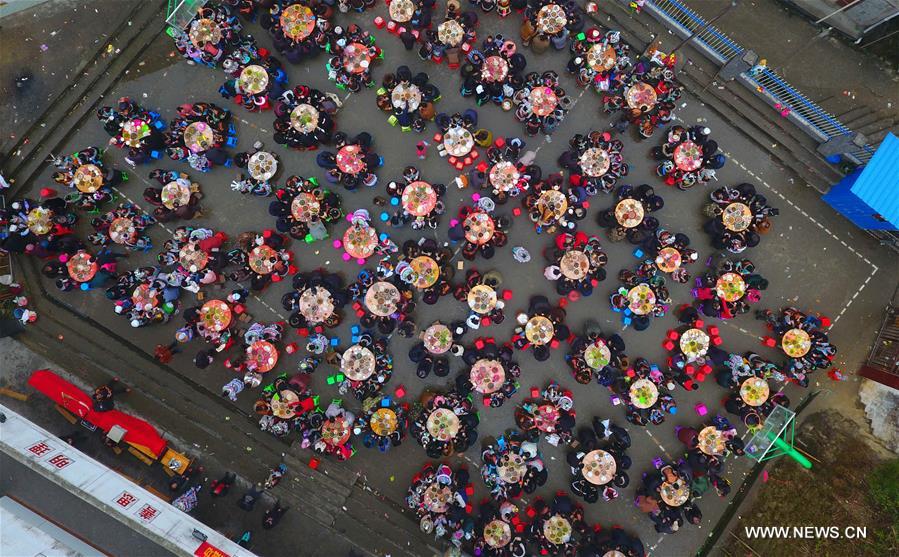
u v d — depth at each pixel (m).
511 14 16.14
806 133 15.80
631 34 16.03
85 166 15.50
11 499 12.77
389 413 15.55
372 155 15.23
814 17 15.87
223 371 16.31
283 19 15.30
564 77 16.20
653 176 16.20
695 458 15.80
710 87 16.00
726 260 15.98
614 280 16.31
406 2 15.43
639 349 16.33
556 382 16.30
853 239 16.02
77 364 16.02
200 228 16.12
